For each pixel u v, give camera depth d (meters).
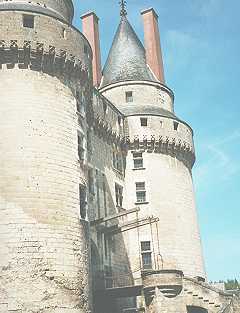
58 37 33.69
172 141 49.38
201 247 50.53
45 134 31.50
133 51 55.50
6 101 31.34
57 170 31.25
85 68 35.56
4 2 35.09
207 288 38.72
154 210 46.66
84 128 35.50
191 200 50.38
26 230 28.92
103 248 40.81
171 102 55.12
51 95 32.66
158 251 45.22
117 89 52.88
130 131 48.53
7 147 30.38
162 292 36.12
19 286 27.84
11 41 32.09
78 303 29.61
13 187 29.58
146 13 58.38
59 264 29.28
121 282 42.25
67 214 30.78
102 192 42.53
